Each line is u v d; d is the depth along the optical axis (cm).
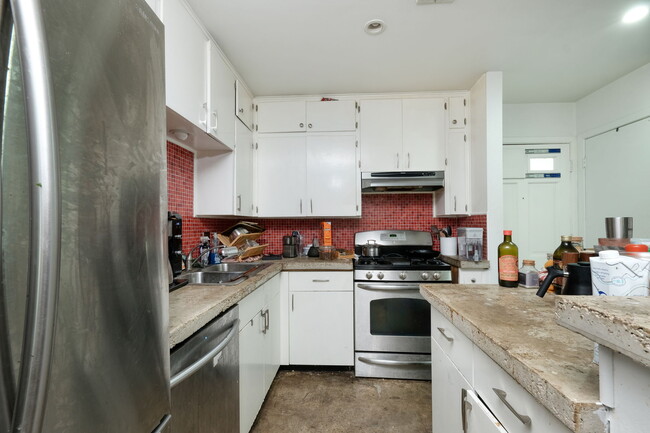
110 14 50
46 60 36
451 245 237
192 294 112
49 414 39
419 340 200
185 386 83
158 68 66
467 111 236
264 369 164
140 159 59
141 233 58
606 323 37
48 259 36
